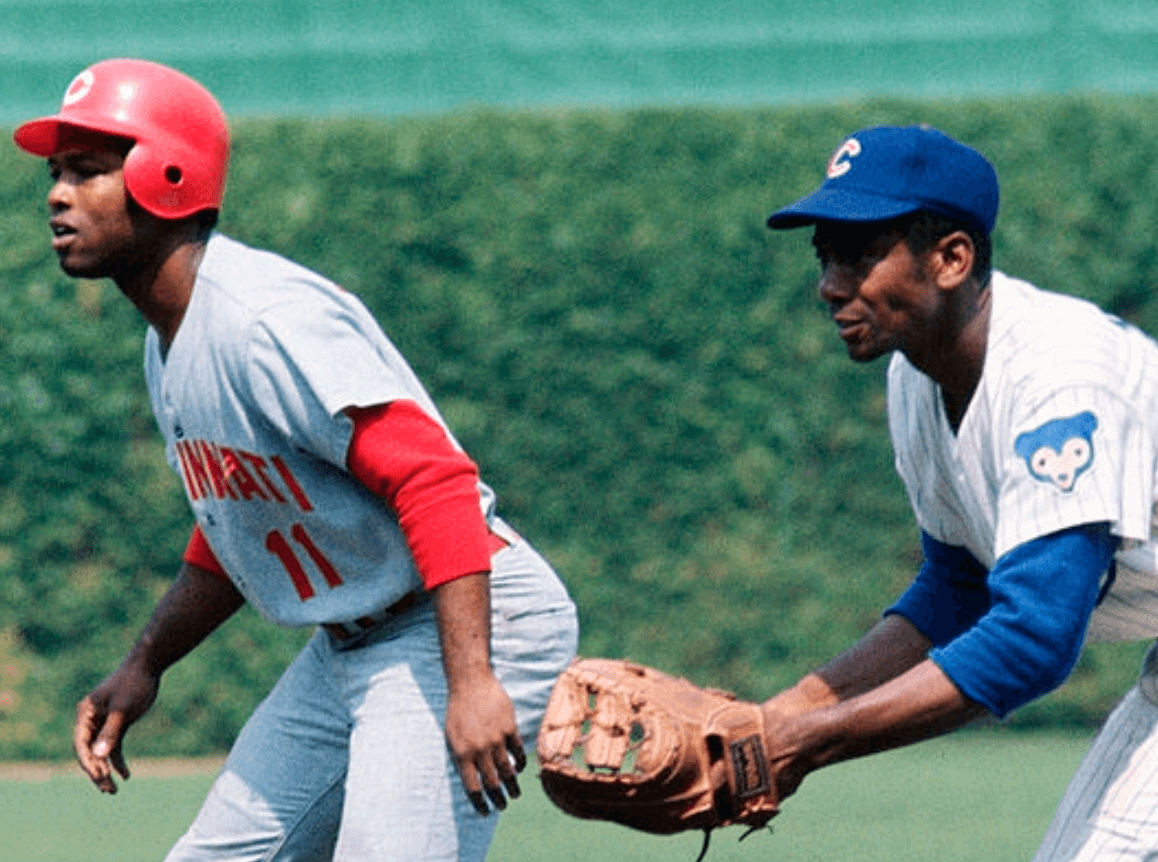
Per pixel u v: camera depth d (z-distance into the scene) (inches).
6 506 1670.8
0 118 2007.9
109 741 647.1
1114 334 502.9
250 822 597.6
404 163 1708.9
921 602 569.6
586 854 1136.8
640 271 1723.7
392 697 566.3
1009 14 2047.2
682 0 2028.8
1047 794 1387.8
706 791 471.5
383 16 2031.3
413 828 553.9
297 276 558.6
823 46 2038.6
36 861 1146.0
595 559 1716.3
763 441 1732.3
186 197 557.0
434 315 1707.7
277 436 556.7
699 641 1718.8
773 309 1732.3
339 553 568.7
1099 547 478.0
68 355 1675.7
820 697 559.2
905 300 499.5
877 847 1154.7
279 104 2032.5
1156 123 1786.4
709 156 1733.5
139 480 1683.1
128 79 559.5
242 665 1667.1
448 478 544.7
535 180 1720.0
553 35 2023.9
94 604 1674.5
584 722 491.8
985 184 501.0
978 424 508.7
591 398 1718.8
